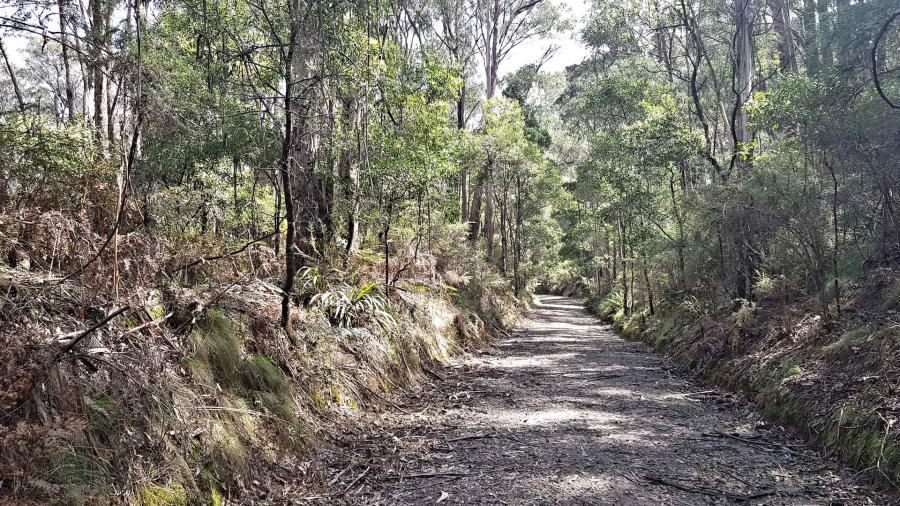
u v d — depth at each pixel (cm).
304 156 839
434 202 1332
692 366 1071
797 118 861
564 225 4534
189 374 457
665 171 1705
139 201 603
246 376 529
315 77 633
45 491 284
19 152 486
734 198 1009
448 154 1335
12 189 483
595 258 2989
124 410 364
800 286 927
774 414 671
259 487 442
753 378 800
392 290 1036
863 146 763
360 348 782
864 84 779
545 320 2675
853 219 858
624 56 2250
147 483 352
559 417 711
